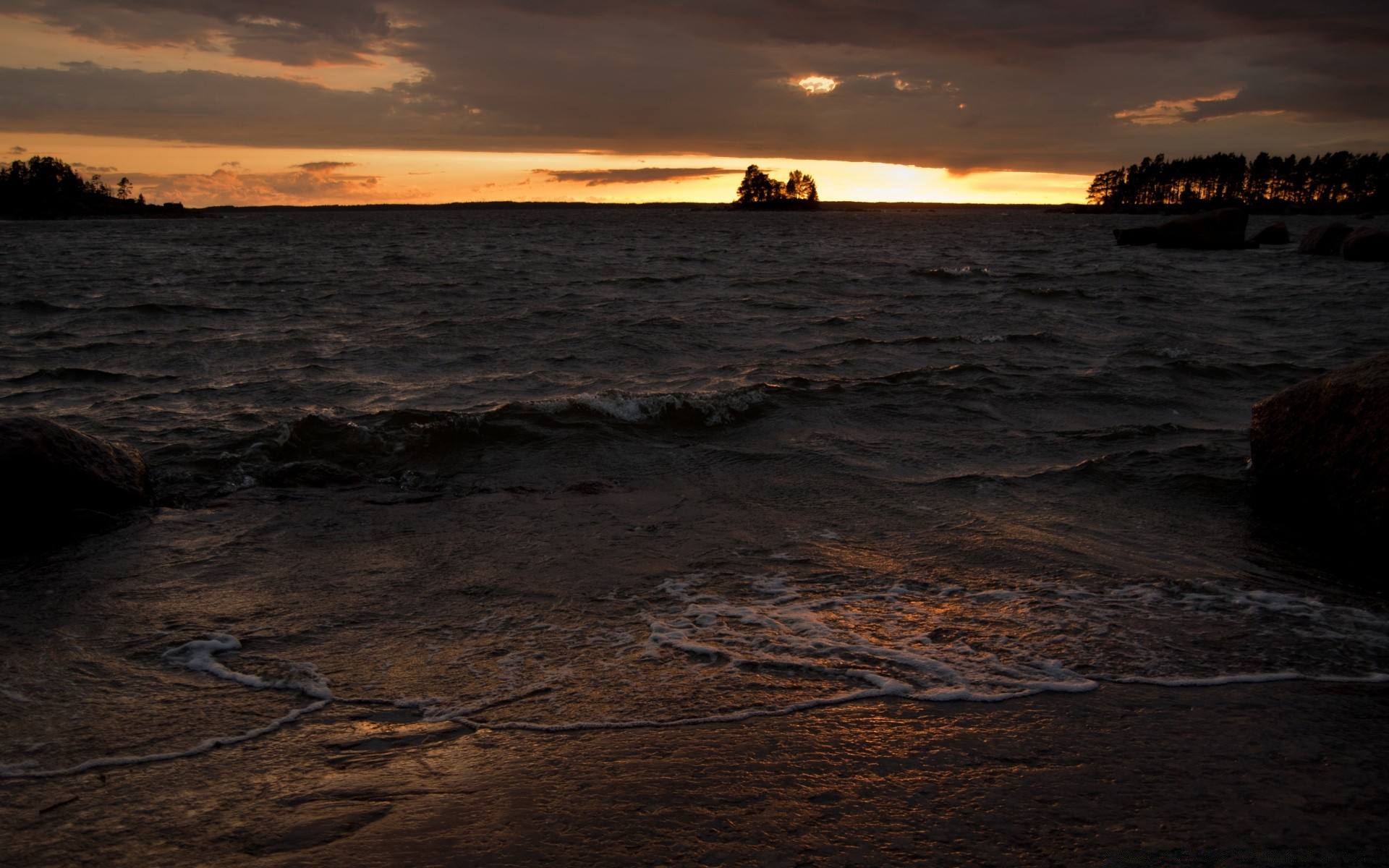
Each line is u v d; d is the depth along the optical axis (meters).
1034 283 22.62
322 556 4.75
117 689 3.21
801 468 6.59
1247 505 5.64
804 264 31.02
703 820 2.35
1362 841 2.25
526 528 5.23
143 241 53.75
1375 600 4.10
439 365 11.56
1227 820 2.34
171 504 5.73
